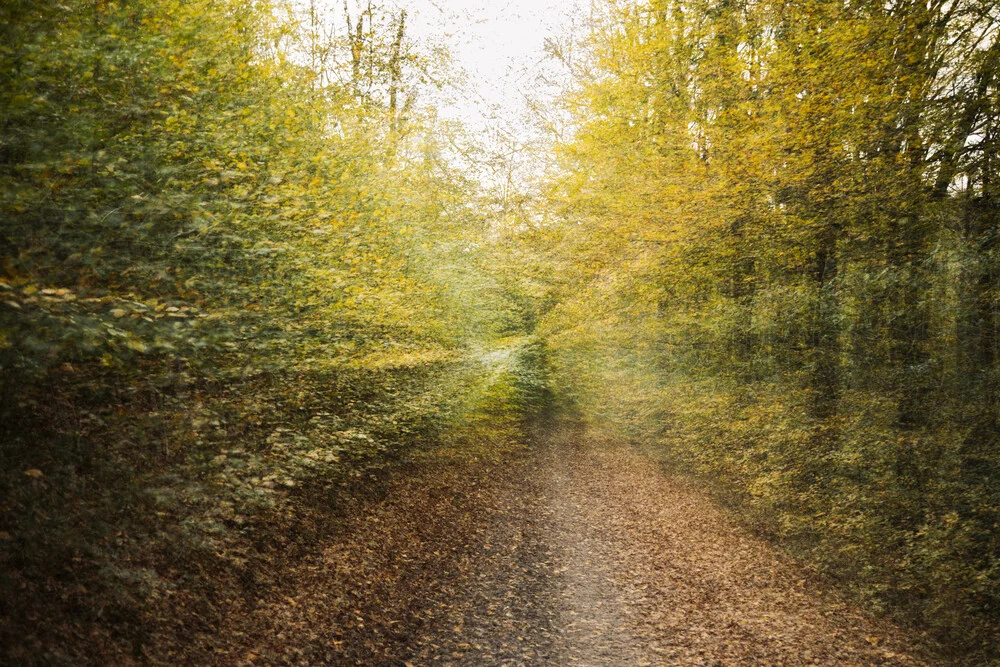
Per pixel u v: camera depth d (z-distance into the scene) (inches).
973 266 345.7
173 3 297.0
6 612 179.6
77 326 193.0
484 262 874.1
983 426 342.0
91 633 196.4
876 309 401.1
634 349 746.8
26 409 220.8
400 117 619.2
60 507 210.4
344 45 581.0
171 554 252.1
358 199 443.8
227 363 290.8
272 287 325.7
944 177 379.9
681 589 367.2
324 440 344.8
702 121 567.2
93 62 253.0
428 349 534.3
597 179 749.9
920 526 346.3
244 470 278.4
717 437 555.5
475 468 606.9
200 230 271.7
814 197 430.0
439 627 289.9
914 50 401.1
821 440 425.1
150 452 255.6
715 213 482.3
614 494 592.1
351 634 265.4
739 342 569.6
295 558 308.7
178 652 213.8
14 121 222.2
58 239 218.2
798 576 390.6
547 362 1058.7
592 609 331.6
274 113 383.9
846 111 407.2
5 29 212.7
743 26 514.9
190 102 308.8
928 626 320.5
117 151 260.7
